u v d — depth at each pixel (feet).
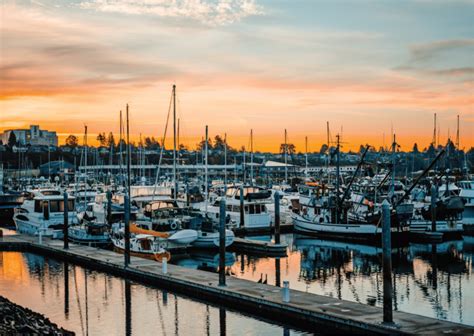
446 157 344.90
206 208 226.38
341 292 129.49
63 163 609.42
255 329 100.83
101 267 154.40
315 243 208.44
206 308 114.52
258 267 161.89
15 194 338.13
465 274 148.05
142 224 193.57
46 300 124.57
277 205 185.37
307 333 97.91
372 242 206.59
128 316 110.93
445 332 84.89
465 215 235.81
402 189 274.77
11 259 175.73
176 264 166.50
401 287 133.49
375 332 88.53
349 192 251.19
